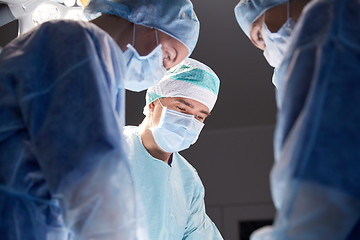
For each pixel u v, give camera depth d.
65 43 1.18
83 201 1.05
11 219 1.09
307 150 0.88
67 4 2.13
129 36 1.41
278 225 0.88
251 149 3.93
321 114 0.90
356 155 0.87
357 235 0.88
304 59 0.99
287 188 0.88
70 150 1.06
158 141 2.05
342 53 0.95
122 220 1.06
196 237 2.16
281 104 1.02
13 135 1.14
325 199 0.85
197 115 2.11
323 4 1.04
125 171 1.08
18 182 1.11
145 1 1.42
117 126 1.11
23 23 2.10
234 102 3.85
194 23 1.56
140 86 1.54
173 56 1.53
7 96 1.15
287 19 1.28
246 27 1.47
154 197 1.98
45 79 1.16
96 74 1.13
